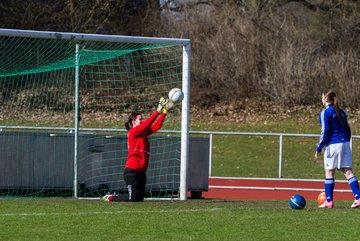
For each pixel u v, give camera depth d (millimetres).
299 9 108250
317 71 97812
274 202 41125
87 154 43938
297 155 73625
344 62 97375
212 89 100125
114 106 71812
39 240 24672
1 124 65750
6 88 66938
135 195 37531
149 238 25422
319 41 102875
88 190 43875
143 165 37531
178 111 70688
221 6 105688
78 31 95375
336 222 30156
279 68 98000
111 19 100125
